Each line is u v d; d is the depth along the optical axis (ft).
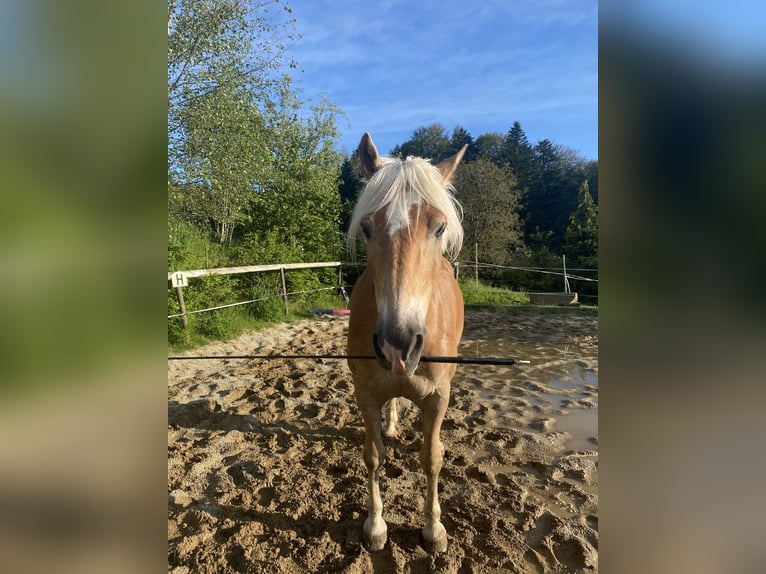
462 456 11.46
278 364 19.67
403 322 6.07
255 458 11.43
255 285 31.32
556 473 10.61
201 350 21.80
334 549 8.16
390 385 7.63
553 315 34.91
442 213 6.84
